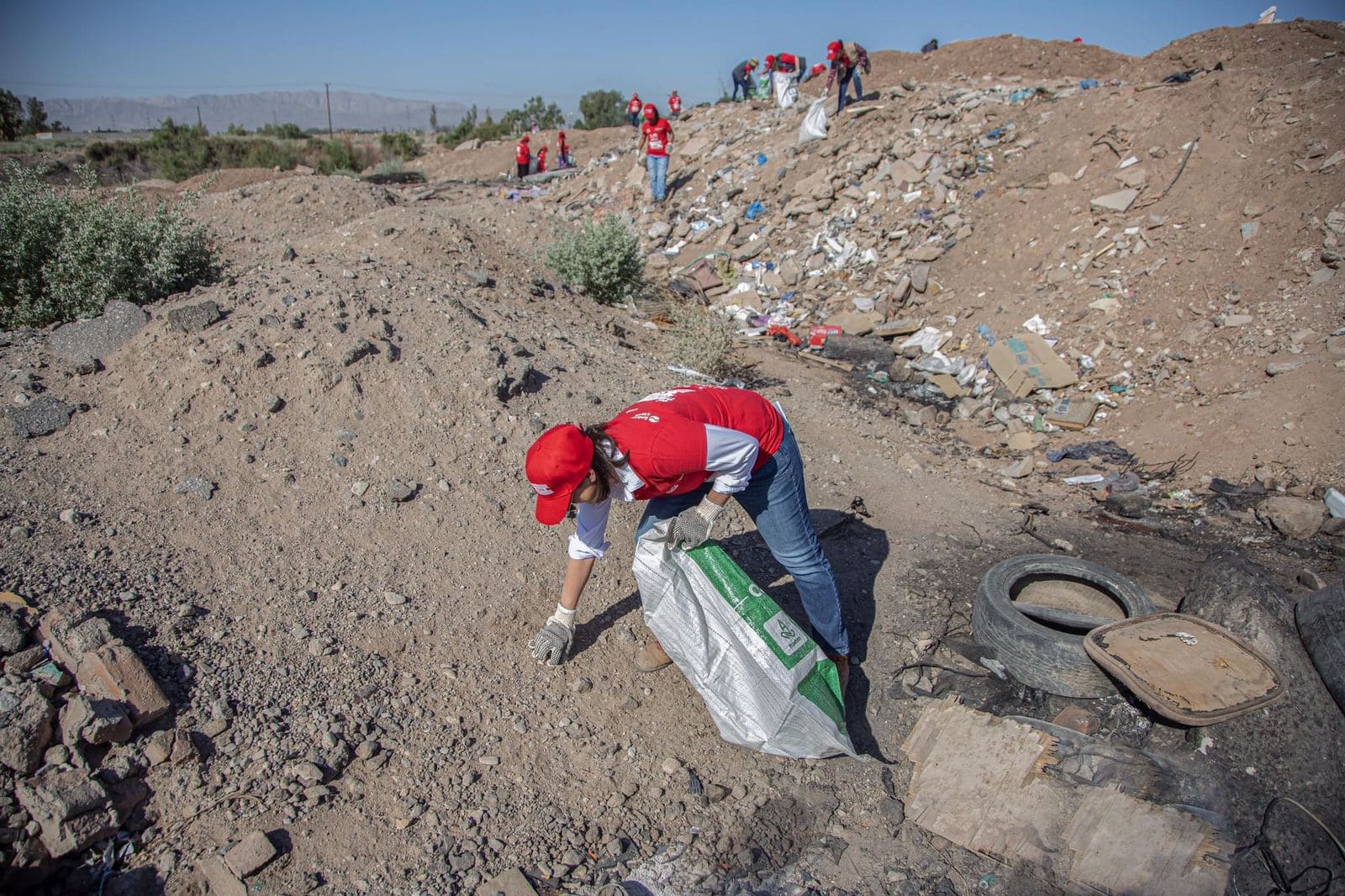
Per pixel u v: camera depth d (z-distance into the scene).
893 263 10.56
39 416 3.78
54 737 2.52
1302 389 6.25
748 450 2.71
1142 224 8.91
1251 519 5.38
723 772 3.10
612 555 4.05
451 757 2.92
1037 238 9.65
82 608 2.93
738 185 13.70
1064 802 2.88
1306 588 4.45
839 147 13.04
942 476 6.01
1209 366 7.16
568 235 9.53
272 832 2.50
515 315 6.27
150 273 5.35
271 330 4.45
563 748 3.06
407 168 27.86
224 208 10.79
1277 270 7.62
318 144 33.91
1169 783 2.89
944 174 11.20
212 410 4.02
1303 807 2.86
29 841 2.27
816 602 3.31
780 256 11.67
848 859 2.78
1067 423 7.22
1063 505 5.67
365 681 3.09
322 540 3.64
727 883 2.67
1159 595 4.38
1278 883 2.66
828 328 9.72
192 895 2.33
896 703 3.56
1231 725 3.07
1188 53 14.73
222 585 3.29
